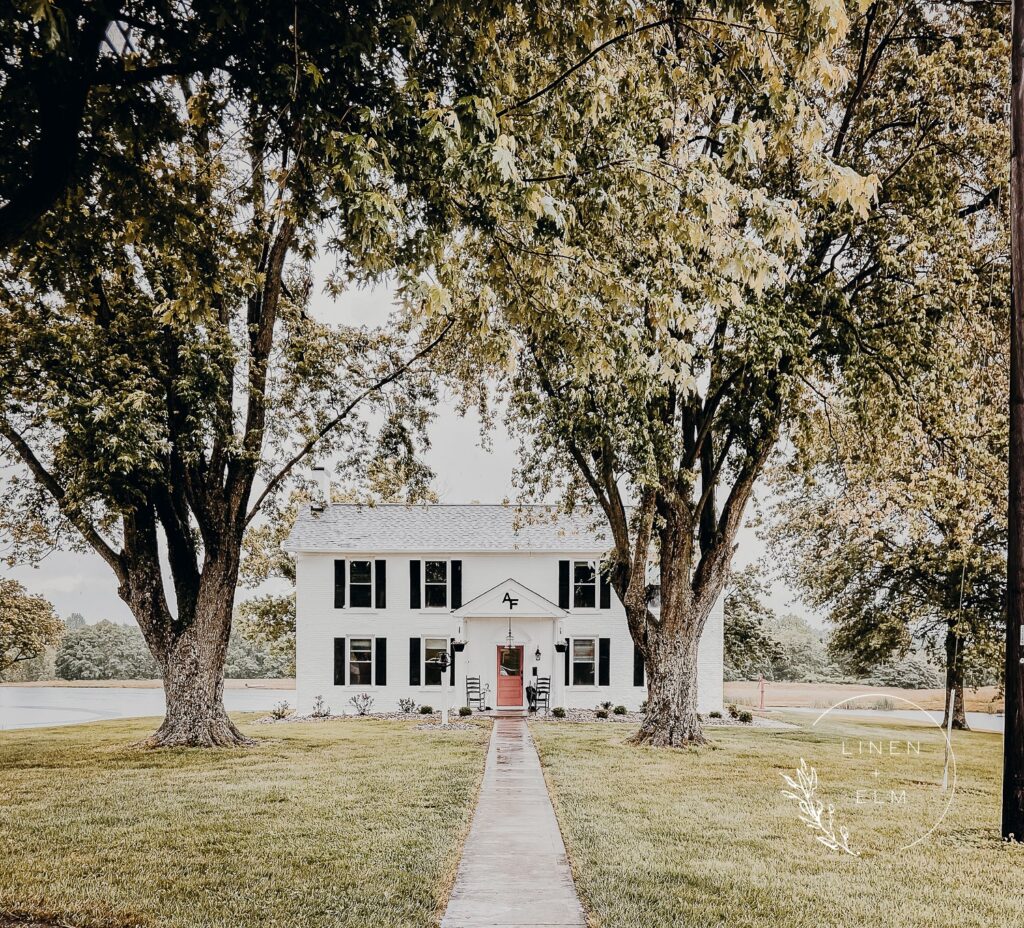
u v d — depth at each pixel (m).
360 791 12.73
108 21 5.39
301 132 6.59
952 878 8.39
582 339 7.91
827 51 6.30
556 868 8.61
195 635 19.00
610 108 8.35
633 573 19.80
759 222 7.29
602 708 29.30
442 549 31.86
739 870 8.55
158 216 7.97
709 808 11.68
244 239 10.03
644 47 8.38
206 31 6.34
